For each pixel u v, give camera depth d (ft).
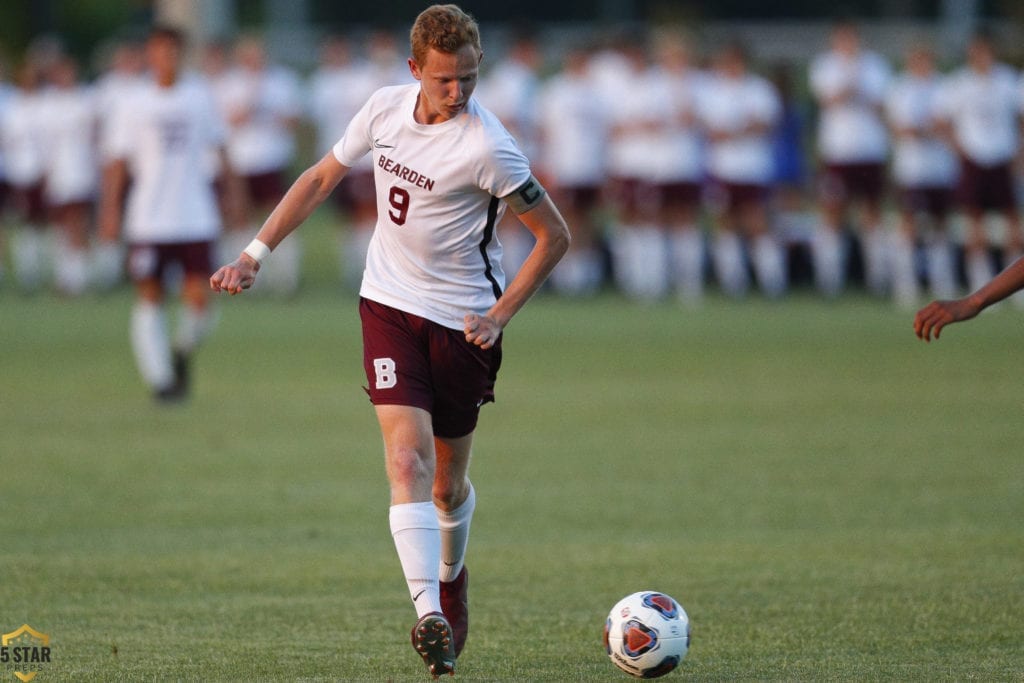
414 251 61.93
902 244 233.96
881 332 193.77
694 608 71.36
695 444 117.39
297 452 114.32
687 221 239.71
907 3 417.69
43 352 177.17
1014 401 138.82
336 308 228.84
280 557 81.92
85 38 472.44
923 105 231.71
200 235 138.41
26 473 105.60
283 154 247.70
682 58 237.86
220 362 168.45
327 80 252.62
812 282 254.68
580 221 249.55
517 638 66.44
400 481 59.11
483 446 117.19
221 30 398.01
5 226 315.58
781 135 266.77
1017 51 330.54
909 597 73.00
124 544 84.74
